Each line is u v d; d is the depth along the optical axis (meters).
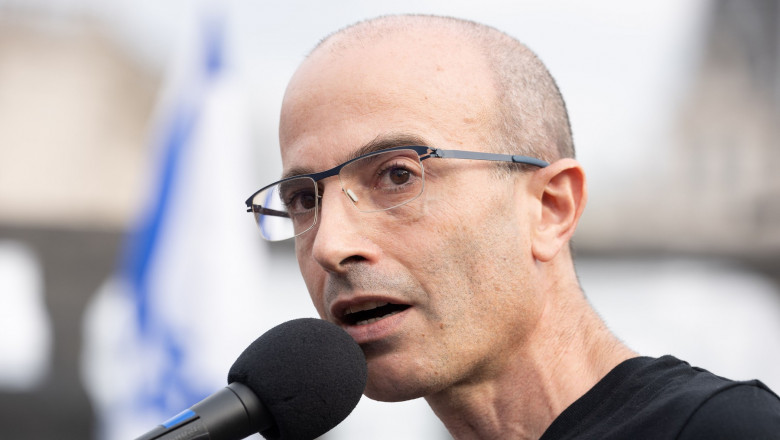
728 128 10.83
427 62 3.18
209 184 9.22
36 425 9.65
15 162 10.84
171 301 9.10
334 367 2.88
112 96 11.20
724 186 10.75
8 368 9.77
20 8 11.13
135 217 9.49
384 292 3.03
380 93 3.11
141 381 9.12
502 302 3.12
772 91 10.90
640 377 3.01
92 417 9.56
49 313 10.12
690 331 10.24
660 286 10.47
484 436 3.28
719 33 10.85
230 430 2.77
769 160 10.73
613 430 2.86
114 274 10.52
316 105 3.17
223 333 8.98
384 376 3.08
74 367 9.84
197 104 9.35
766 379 10.02
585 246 10.57
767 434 2.62
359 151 3.08
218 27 9.48
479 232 3.09
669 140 10.78
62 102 11.11
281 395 2.80
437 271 3.04
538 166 3.30
